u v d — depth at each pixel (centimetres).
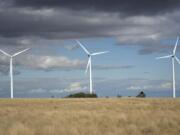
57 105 7594
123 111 5122
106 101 9800
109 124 3294
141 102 8906
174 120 3606
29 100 11025
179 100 10200
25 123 3434
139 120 3625
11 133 2669
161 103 8219
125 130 2834
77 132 2697
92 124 3269
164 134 2688
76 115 4294
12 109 6000
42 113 4728
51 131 2745
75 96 14200
